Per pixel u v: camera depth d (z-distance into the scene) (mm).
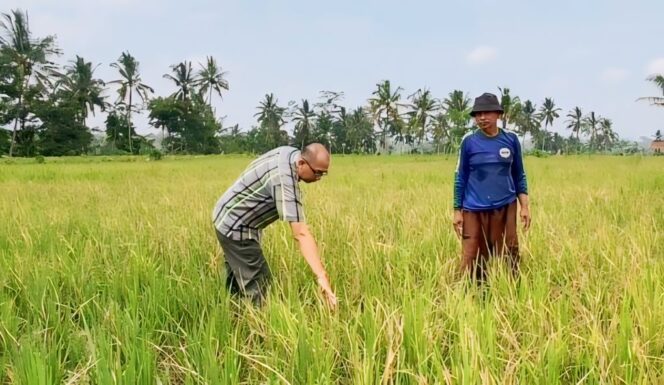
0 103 53062
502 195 4711
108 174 19047
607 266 4262
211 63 73688
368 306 3070
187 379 2539
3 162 35344
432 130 72625
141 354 2633
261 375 2820
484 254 4855
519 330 3082
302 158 3553
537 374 2525
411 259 4629
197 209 7301
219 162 33344
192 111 72000
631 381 2523
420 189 10625
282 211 3564
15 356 2752
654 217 6652
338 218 6262
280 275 4207
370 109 70438
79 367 2869
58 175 18406
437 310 3229
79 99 62188
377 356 2758
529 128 80938
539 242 5074
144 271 4137
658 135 97500
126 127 66938
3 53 53812
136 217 6891
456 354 2656
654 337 2869
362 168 21859
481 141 4699
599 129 102438
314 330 2801
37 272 3945
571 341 2953
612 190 9812
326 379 2441
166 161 37844
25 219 6793
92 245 5074
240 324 3371
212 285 3984
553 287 3998
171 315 3557
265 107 79938
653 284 3586
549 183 12234
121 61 65062
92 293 3748
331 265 4422
